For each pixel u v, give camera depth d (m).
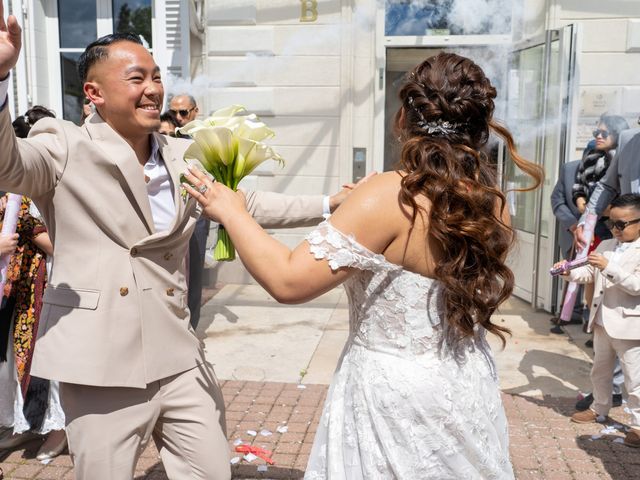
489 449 1.76
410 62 7.43
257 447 3.54
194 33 6.91
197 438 2.19
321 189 7.01
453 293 1.65
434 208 1.61
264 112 6.96
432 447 1.66
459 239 1.62
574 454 3.49
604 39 6.30
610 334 3.52
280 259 1.62
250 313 6.16
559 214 5.59
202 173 1.77
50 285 2.10
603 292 3.62
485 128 1.75
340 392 1.82
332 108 6.89
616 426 3.81
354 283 1.76
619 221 3.59
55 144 2.02
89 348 2.02
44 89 7.30
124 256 2.09
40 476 3.25
